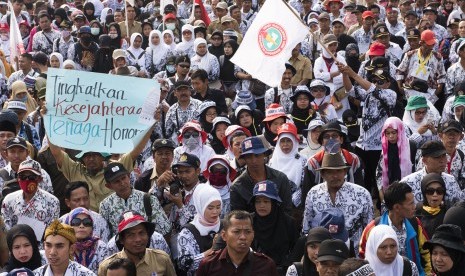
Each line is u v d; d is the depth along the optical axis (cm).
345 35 3189
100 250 1591
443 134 1927
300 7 3922
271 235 1625
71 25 3638
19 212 1741
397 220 1566
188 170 1759
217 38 3081
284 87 2558
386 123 2022
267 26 2275
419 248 1578
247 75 2886
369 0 3681
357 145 2352
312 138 2050
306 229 1705
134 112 1902
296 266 1481
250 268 1438
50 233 1446
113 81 1895
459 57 2788
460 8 3612
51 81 1884
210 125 2366
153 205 1712
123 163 1919
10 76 2958
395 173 2017
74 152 2044
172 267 1542
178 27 3672
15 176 1906
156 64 3306
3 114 2041
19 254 1505
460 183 1931
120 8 4347
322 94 2534
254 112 2367
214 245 1527
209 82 2953
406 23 3372
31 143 2206
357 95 2342
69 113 1889
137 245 1491
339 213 1559
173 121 2389
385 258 1459
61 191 1914
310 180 1833
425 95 2734
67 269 1460
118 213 1711
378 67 2567
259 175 1708
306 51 3167
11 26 3191
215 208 1631
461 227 1588
